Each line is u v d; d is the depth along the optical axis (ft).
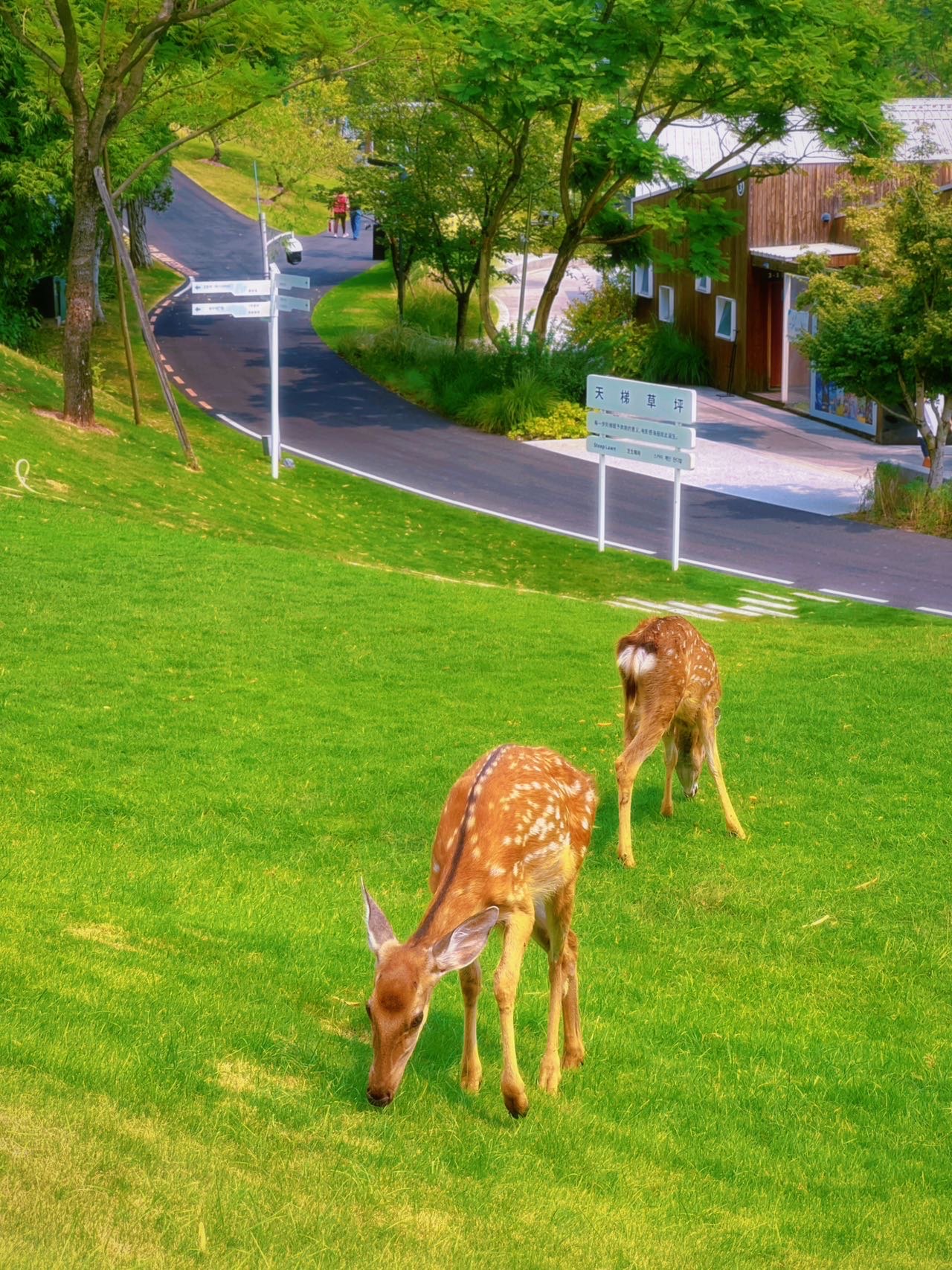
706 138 163.43
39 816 39.14
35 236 137.08
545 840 24.27
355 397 150.00
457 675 55.77
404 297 190.29
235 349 171.42
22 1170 17.56
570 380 141.90
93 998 24.38
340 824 40.60
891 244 108.06
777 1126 25.90
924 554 96.78
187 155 298.56
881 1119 26.63
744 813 42.57
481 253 152.35
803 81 127.44
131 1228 16.97
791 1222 22.39
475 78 130.31
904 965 33.37
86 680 51.13
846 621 79.25
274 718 49.08
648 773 46.32
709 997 31.45
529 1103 24.36
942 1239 22.53
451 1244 18.60
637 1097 26.14
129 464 94.22
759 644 66.08
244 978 28.17
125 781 42.32
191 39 104.17
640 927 35.06
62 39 98.78
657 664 37.99
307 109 176.86
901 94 168.04
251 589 65.87
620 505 111.55
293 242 222.28
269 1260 16.87
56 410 101.19
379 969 20.90
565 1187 21.68
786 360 148.36
